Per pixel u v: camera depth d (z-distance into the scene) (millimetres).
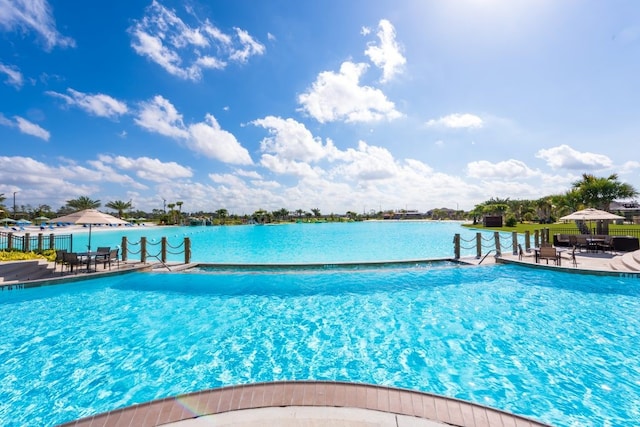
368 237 33500
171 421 2867
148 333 6355
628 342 5652
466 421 2869
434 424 2828
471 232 38375
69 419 3785
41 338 6113
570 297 8469
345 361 5172
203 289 9742
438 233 38438
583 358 5094
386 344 5793
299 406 3064
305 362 5148
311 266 12398
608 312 7238
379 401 3121
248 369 4945
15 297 8930
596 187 23047
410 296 8805
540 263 12039
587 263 11961
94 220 11320
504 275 11180
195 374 4797
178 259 17375
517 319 6898
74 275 10539
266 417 2904
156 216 99812
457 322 6805
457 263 13227
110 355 5402
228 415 2939
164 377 4707
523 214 65625
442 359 5176
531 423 2844
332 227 59938
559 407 3879
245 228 59375
